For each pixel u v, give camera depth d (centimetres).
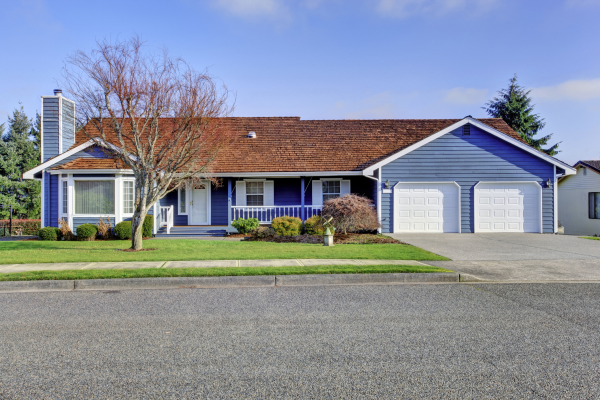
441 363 434
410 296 735
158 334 531
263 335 526
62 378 400
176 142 1227
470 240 1489
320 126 2158
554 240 1484
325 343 495
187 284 841
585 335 521
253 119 2202
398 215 1730
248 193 1984
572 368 420
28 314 627
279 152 1927
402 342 498
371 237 1553
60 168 1675
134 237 1257
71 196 1697
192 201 1958
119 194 1694
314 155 1909
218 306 671
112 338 516
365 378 398
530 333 529
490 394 365
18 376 404
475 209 1736
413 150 1734
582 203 2509
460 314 618
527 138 3984
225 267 935
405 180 1730
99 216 1691
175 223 1952
